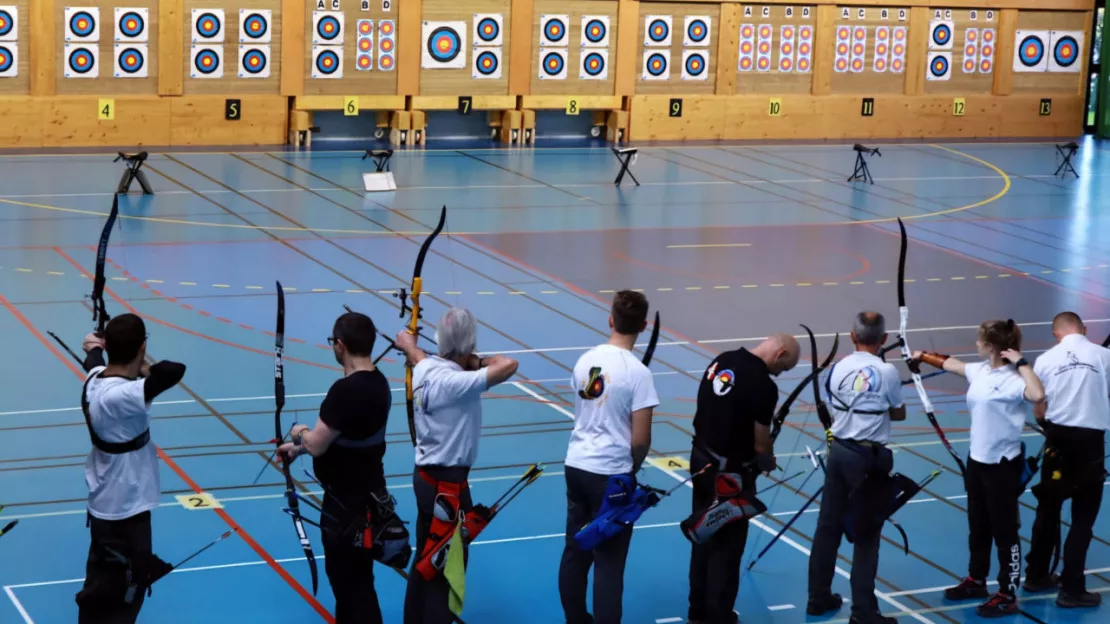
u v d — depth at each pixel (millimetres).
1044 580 7445
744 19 27141
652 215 18781
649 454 9422
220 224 16875
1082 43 29406
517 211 18625
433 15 24875
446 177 21266
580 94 26359
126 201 18094
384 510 5957
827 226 18500
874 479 6742
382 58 24656
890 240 17703
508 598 7062
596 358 6281
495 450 9383
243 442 9320
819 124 27984
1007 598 7059
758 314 13672
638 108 26562
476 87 25547
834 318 13648
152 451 5980
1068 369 7152
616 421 6219
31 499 8148
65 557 7348
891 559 7785
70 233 15875
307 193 19297
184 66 23297
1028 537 8172
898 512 8523
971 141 28469
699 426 6562
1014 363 6902
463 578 6109
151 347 11492
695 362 11859
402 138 24922
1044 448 7305
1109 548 8055
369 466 5957
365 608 6062
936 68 28734
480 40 25328
